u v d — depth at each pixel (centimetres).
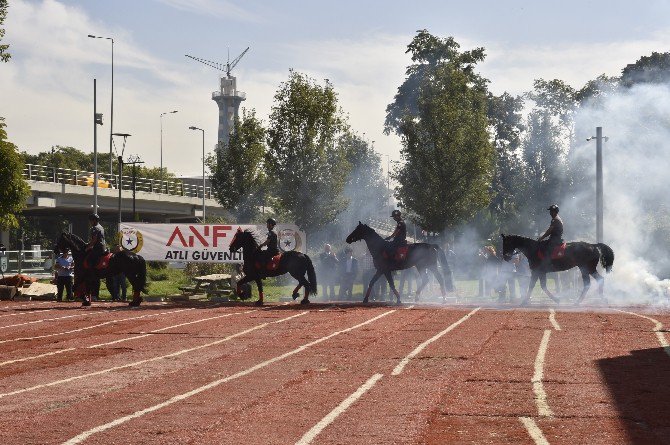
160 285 4378
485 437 862
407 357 1404
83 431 916
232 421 954
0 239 7481
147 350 1576
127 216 8256
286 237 3039
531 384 1147
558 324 1830
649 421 920
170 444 853
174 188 8969
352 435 879
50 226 10006
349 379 1215
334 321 1992
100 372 1331
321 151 4681
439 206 4778
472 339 1612
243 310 2345
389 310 2250
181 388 1173
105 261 2509
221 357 1466
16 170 4341
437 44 6869
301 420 953
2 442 873
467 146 4784
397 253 2511
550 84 7275
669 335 1638
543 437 856
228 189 6675
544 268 2416
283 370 1310
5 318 2192
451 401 1043
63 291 3011
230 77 18375
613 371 1241
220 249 3070
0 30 3594
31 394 1149
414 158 4841
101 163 11844
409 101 7162
